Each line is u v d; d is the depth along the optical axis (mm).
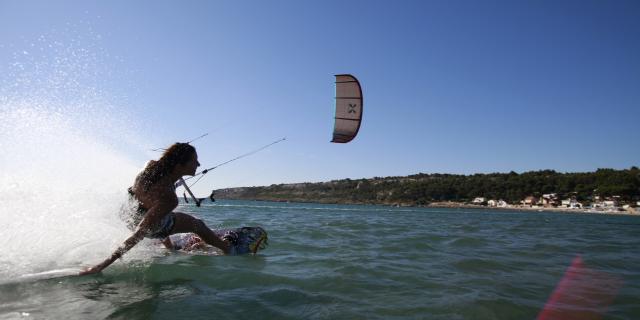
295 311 2852
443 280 4070
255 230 5625
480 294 3510
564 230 13539
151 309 2750
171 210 4367
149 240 5125
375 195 158375
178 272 3930
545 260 5734
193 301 2979
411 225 13289
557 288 3887
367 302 3146
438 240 8023
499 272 4664
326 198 162750
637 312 3105
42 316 2520
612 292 3766
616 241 9344
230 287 3463
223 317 2648
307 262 4812
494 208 134375
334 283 3746
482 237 9273
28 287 3172
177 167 4473
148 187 4301
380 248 6414
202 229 4965
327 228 10172
